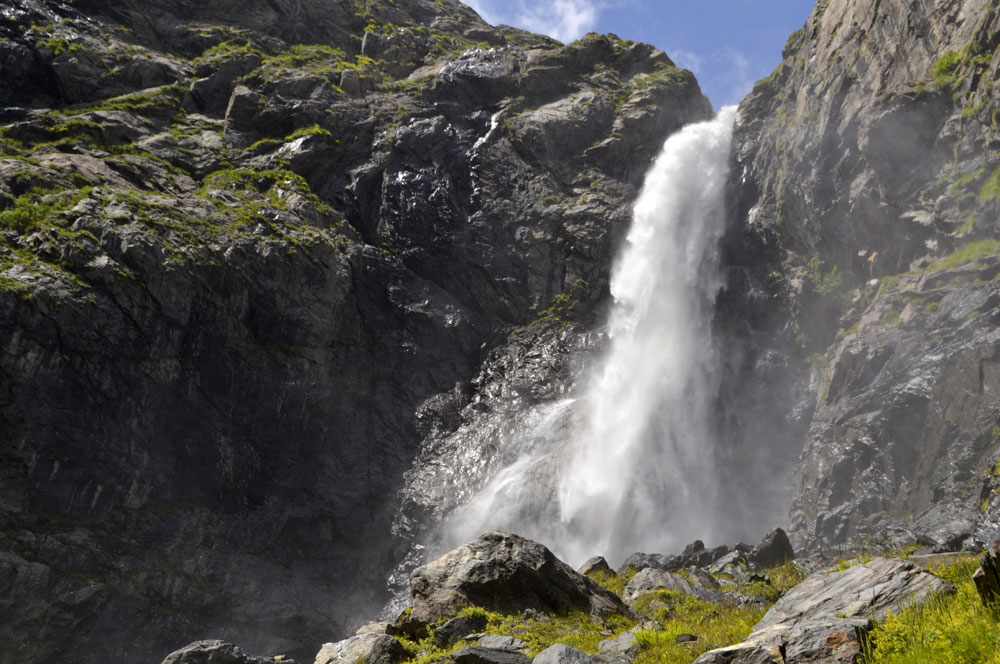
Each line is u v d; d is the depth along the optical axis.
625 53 61.56
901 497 29.55
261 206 46.34
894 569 10.68
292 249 44.09
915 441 30.02
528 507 41.38
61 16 55.06
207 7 60.66
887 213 38.38
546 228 50.31
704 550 25.47
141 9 58.16
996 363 28.06
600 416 44.31
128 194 42.88
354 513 41.91
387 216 50.22
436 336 47.25
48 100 51.28
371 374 46.12
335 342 45.16
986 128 34.41
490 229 49.94
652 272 49.84
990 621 8.05
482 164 52.16
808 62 49.50
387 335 47.00
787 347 43.62
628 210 51.28
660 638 12.49
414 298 47.88
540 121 54.09
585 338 47.22
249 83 54.97
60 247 38.41
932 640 8.18
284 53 59.47
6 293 35.53
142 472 37.66
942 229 35.31
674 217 51.44
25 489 34.88
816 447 34.97
